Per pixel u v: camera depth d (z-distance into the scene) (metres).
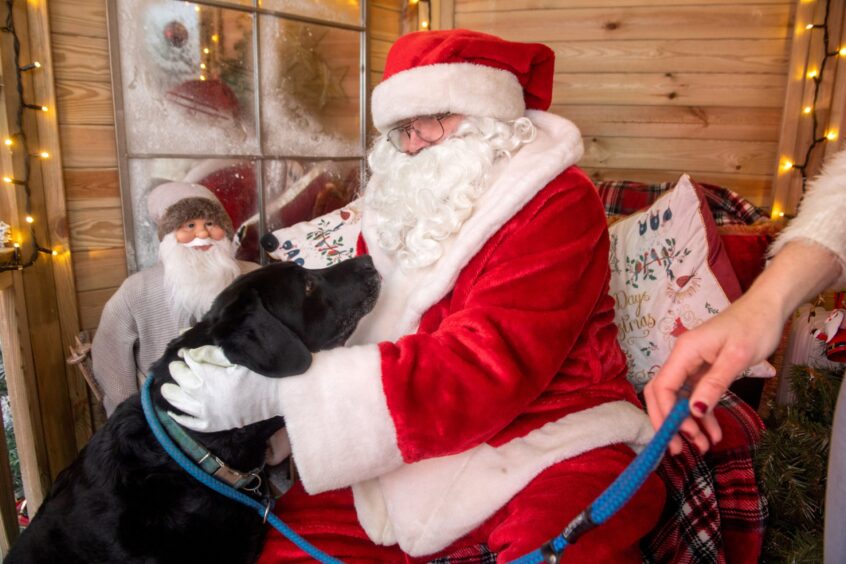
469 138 1.18
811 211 0.66
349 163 2.25
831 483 0.67
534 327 0.96
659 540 1.18
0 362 1.47
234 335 0.88
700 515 1.18
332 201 2.22
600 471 0.97
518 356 0.95
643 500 0.98
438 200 1.16
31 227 1.60
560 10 2.25
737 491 1.25
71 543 0.93
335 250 1.87
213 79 1.88
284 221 2.11
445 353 0.92
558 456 0.98
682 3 2.16
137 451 0.95
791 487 1.21
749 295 0.62
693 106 2.23
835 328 1.49
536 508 0.91
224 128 1.93
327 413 0.86
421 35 1.23
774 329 0.59
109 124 1.75
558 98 2.32
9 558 0.96
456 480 0.99
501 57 1.19
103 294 1.80
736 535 1.23
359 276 1.10
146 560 0.91
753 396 1.54
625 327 1.62
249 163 2.00
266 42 1.97
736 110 2.20
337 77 2.17
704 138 2.24
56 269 1.68
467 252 1.07
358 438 0.87
